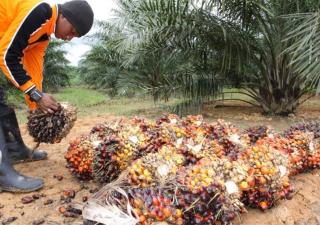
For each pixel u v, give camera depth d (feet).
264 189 8.24
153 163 7.50
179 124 10.61
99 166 9.36
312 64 17.06
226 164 7.66
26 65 10.34
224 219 7.03
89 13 9.42
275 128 20.27
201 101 24.03
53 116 10.18
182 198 6.73
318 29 17.37
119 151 9.28
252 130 11.59
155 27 21.43
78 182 10.16
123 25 22.31
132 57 23.72
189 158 8.86
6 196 9.40
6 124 11.16
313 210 9.12
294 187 9.57
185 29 21.52
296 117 23.84
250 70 24.49
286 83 24.04
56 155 12.62
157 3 21.15
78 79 62.85
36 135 10.50
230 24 21.80
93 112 26.45
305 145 10.80
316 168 11.47
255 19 22.74
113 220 5.84
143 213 6.16
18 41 8.84
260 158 8.37
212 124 10.69
